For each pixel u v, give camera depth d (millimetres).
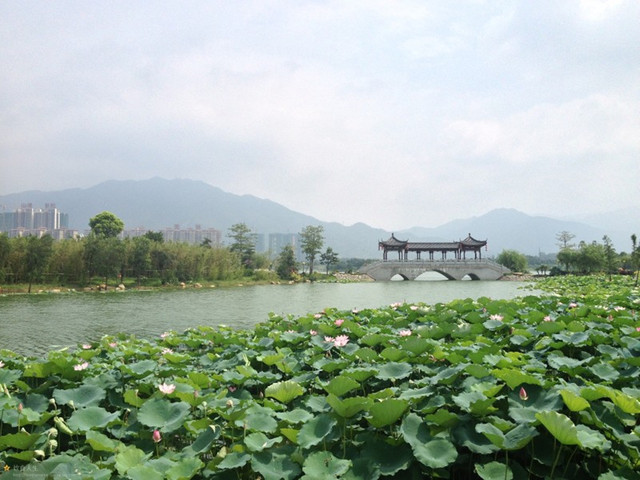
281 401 6703
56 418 5801
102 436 5633
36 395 6898
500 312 14609
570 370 7156
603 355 8156
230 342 12156
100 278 63469
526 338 10031
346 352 9453
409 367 7324
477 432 5129
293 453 5086
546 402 5453
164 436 6352
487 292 51156
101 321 27766
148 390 7578
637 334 9625
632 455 4605
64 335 22672
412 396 5988
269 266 96250
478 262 85938
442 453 4660
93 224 94750
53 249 54719
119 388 7777
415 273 87188
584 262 81812
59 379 7770
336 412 5453
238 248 96375
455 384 6602
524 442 4465
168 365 9727
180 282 67562
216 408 6242
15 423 5949
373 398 6066
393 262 87312
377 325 13555
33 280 54781
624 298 17891
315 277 88312
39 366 7609
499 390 5836
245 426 5488
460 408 5762
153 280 66188
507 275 88562
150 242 66688
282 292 55719
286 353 10273
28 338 21828
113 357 10102
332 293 53000
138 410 6457
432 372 7473
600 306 15359
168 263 67375
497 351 8586
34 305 38031
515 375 5777
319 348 10094
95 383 7410
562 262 88750
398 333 11719
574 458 5008
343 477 4473
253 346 10953
